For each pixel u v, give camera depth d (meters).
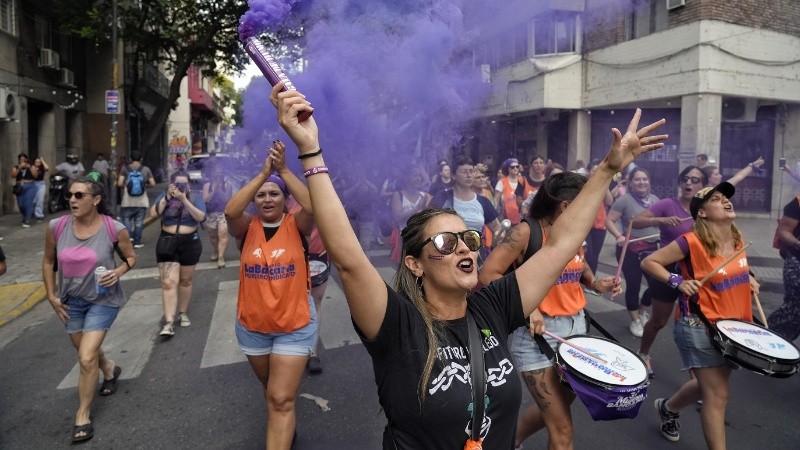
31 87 14.99
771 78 11.27
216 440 3.39
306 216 2.97
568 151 13.28
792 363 2.49
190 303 6.42
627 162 1.88
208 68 19.12
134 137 26.19
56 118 16.83
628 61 11.45
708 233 2.95
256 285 2.92
